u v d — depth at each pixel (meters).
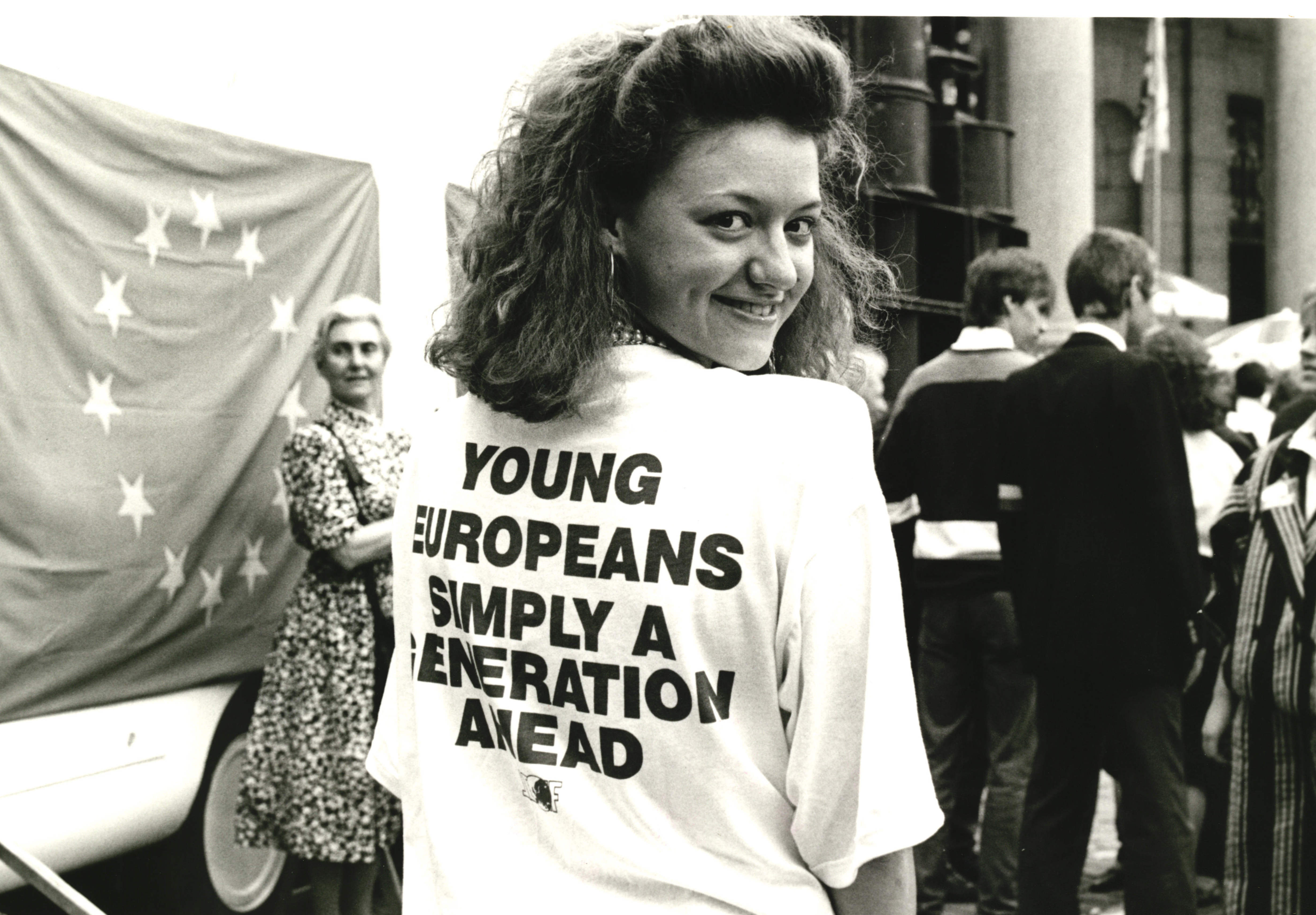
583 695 1.06
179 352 3.52
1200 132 14.84
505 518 1.11
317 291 3.92
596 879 1.04
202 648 3.62
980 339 4.23
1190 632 3.50
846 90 1.08
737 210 1.06
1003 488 3.83
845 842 1.00
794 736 1.01
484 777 1.12
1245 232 15.20
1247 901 3.30
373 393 3.61
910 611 4.49
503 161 1.15
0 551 3.08
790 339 1.26
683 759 1.02
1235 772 3.34
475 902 1.08
